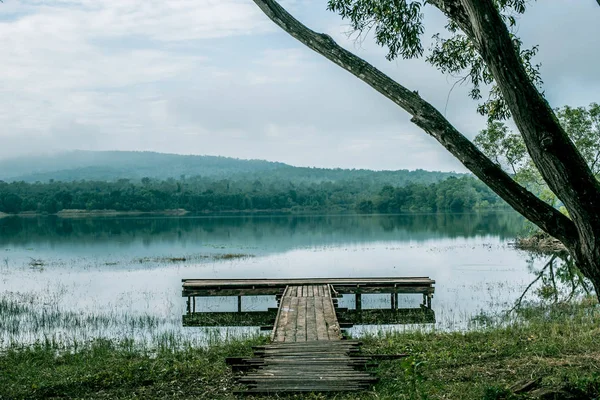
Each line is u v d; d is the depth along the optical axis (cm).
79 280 2269
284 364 824
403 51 757
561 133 402
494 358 829
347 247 3581
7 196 11025
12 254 3334
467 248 3359
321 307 1387
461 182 10994
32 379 850
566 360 780
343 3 748
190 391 751
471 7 402
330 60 473
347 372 771
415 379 702
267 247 3647
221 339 1183
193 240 4259
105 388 791
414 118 448
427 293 1678
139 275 2397
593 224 398
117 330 1374
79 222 7675
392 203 11856
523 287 1908
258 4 487
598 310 1345
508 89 402
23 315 1570
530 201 427
